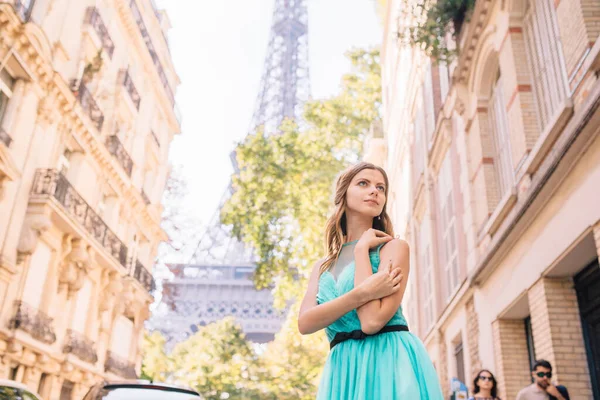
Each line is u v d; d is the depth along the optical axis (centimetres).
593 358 717
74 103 1959
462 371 1316
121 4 2438
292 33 10131
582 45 666
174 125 3366
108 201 2436
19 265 1720
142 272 2786
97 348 2358
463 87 1255
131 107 2636
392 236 207
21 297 1727
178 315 7575
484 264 1008
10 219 1670
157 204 3103
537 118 877
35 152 1784
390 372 165
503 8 983
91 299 2278
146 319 2930
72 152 2086
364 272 175
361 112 3319
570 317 752
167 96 3203
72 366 2066
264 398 4503
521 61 926
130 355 2758
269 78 9612
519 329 972
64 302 2030
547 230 748
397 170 2572
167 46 3184
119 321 2597
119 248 2416
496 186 1096
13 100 1695
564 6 723
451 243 1416
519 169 884
